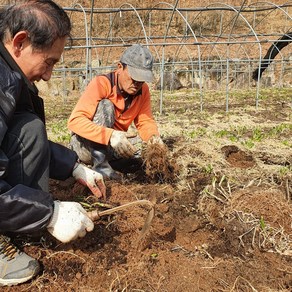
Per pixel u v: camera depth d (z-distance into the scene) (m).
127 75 2.92
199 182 3.16
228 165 3.62
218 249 2.24
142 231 2.16
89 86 3.05
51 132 5.55
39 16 1.75
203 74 13.42
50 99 11.19
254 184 3.15
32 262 1.93
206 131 5.41
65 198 2.64
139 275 1.97
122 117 3.19
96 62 13.40
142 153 3.19
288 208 2.62
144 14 16.86
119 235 2.27
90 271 2.00
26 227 1.80
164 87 12.70
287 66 13.73
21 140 1.93
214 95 10.69
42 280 1.94
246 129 5.68
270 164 3.80
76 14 16.34
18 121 1.94
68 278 1.96
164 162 3.05
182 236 2.36
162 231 2.34
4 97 1.78
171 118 6.89
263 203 2.65
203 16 17.00
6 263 1.90
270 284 1.96
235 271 2.03
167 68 13.38
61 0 16.45
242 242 2.30
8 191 1.73
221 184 3.12
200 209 2.70
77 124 2.92
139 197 2.80
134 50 2.89
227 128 5.81
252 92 11.16
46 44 1.80
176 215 2.60
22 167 1.96
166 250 2.20
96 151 3.04
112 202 2.62
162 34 16.95
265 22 17.14
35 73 1.91
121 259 2.09
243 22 17.19
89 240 2.20
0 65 1.79
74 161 2.34
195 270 2.02
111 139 2.86
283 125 5.80
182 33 17.09
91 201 2.60
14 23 1.75
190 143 4.23
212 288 1.90
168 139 4.56
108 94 3.04
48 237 2.19
